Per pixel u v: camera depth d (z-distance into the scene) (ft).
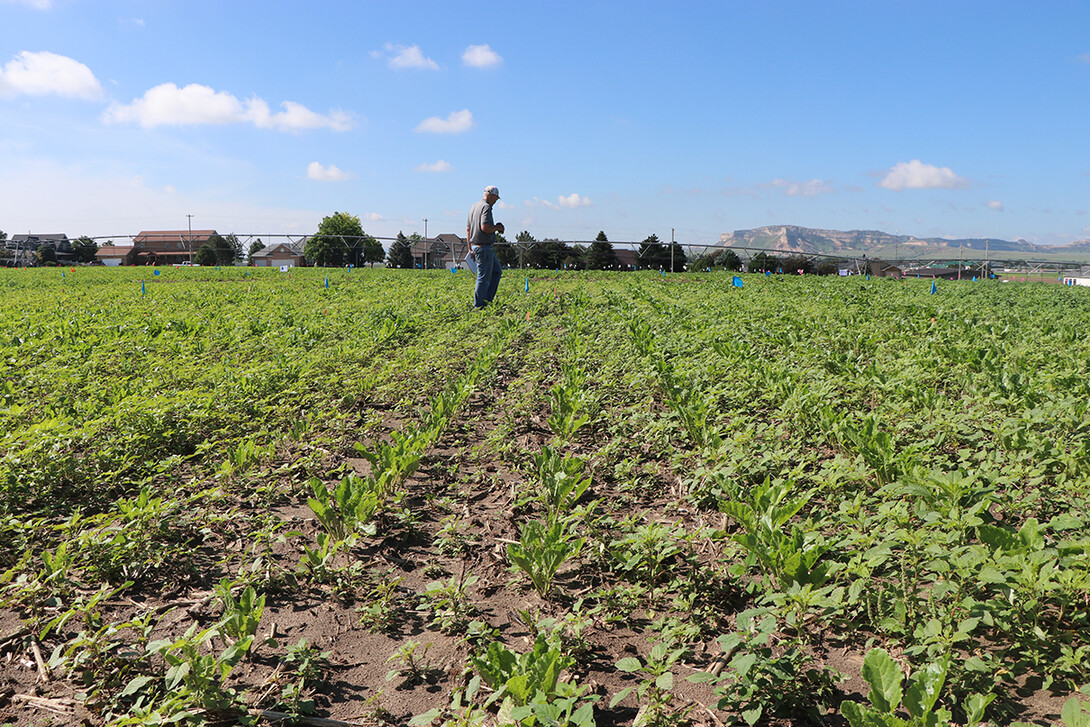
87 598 11.37
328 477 17.48
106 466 16.83
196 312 48.34
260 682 9.39
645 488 16.28
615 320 43.21
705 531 11.83
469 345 34.01
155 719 7.80
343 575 12.05
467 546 13.67
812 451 17.06
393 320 41.47
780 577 10.61
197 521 14.11
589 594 11.60
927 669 7.84
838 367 25.71
